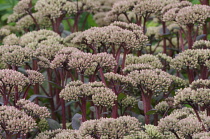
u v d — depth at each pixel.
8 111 7.19
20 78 8.30
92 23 17.22
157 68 9.33
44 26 13.87
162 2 12.23
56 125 10.10
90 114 11.03
